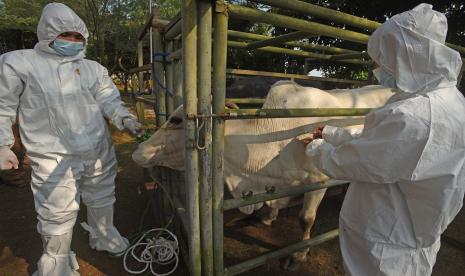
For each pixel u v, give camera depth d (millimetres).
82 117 2197
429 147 1206
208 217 1764
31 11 12977
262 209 3412
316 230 3336
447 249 3020
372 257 1460
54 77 2037
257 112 1649
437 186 1268
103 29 11281
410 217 1403
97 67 2322
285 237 3176
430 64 1263
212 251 1861
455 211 1367
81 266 2586
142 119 3713
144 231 3072
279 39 2570
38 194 2121
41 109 2018
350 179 1457
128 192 4098
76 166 2205
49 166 2088
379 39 1382
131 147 6090
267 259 2098
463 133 1261
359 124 2430
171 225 2861
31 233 3105
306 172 2314
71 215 2219
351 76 7824
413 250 1425
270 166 2266
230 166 2285
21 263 2648
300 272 2641
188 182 1703
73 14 2025
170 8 14203
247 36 3205
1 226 3211
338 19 1829
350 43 6730
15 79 1908
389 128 1264
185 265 2576
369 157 1316
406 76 1301
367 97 2656
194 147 1631
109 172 2486
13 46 17891
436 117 1219
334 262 2787
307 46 3512
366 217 1483
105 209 2561
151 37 2746
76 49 2098
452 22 5859
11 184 4168
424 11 1267
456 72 1303
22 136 2070
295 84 2363
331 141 1732
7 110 1932
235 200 1837
